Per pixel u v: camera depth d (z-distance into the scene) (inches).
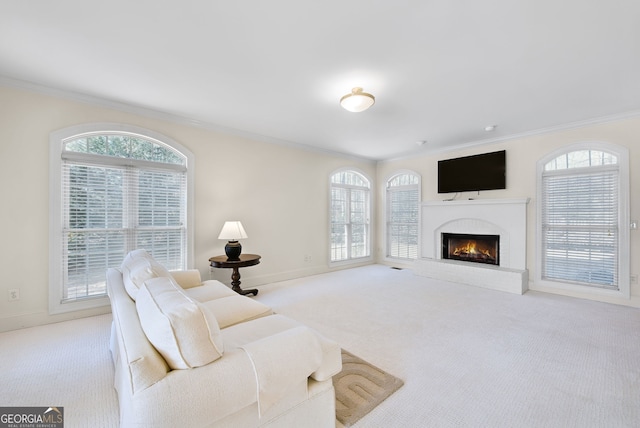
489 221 190.4
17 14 73.0
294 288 175.8
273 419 50.2
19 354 92.5
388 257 258.7
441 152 220.8
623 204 144.5
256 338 64.0
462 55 92.8
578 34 81.7
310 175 215.0
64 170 121.9
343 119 154.3
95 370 83.7
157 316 44.9
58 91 117.9
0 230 108.9
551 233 169.2
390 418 64.2
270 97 125.9
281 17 75.2
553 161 169.0
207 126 160.1
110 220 132.5
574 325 117.5
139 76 107.2
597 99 127.2
